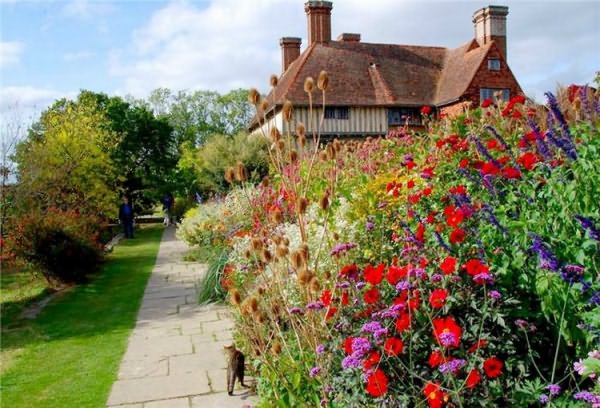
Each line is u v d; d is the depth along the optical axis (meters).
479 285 2.66
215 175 21.89
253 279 5.18
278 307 3.21
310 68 25.33
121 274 9.95
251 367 4.21
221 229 10.06
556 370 2.71
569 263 2.56
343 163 7.00
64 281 9.08
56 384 4.30
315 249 4.62
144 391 4.06
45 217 9.09
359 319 2.81
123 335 5.71
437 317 2.60
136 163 27.25
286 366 3.03
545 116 4.54
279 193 6.88
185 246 14.09
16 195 10.19
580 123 3.77
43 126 16.39
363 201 4.90
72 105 20.64
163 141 28.09
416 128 24.16
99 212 16.22
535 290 2.76
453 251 2.90
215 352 4.95
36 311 7.17
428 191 3.91
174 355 4.92
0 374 4.60
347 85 25.12
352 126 24.58
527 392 2.34
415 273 2.63
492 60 25.44
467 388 2.35
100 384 4.25
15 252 8.48
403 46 29.06
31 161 11.55
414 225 3.81
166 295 7.80
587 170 2.65
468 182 3.88
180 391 4.03
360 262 3.94
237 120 49.56
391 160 6.74
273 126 3.43
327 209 3.13
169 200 23.75
